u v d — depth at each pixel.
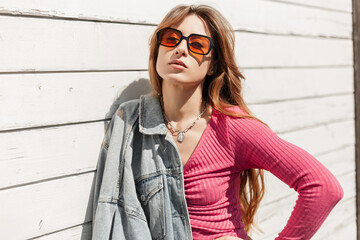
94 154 1.41
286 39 2.21
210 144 1.35
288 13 2.22
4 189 1.20
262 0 2.06
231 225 1.36
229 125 1.34
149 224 1.37
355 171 2.83
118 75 1.47
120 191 1.35
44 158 1.28
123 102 1.49
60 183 1.33
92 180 1.42
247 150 1.32
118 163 1.35
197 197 1.34
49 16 1.26
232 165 1.35
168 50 1.30
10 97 1.20
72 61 1.33
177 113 1.37
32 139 1.25
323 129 2.51
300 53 2.31
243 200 1.64
